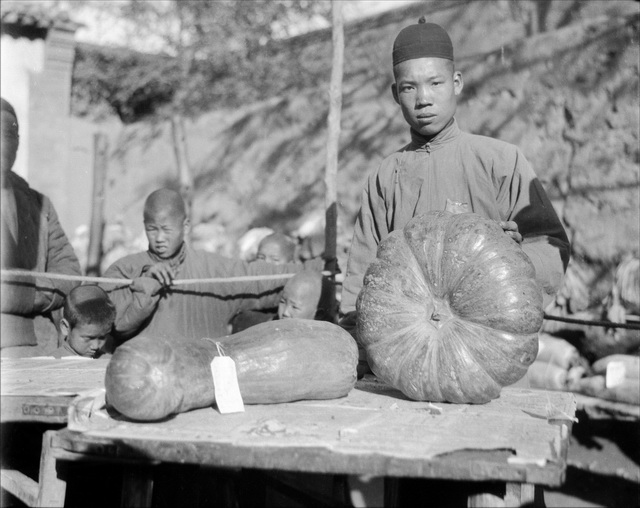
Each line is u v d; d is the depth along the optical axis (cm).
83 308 479
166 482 380
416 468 240
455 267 323
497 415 301
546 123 882
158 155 1723
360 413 304
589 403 671
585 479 632
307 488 429
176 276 573
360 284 404
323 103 1323
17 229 516
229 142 1520
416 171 395
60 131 1675
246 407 314
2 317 505
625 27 812
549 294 372
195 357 299
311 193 1345
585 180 832
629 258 777
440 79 383
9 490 326
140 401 278
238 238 1473
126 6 1403
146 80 1576
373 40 1211
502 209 384
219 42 1387
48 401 305
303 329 331
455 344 318
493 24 1015
